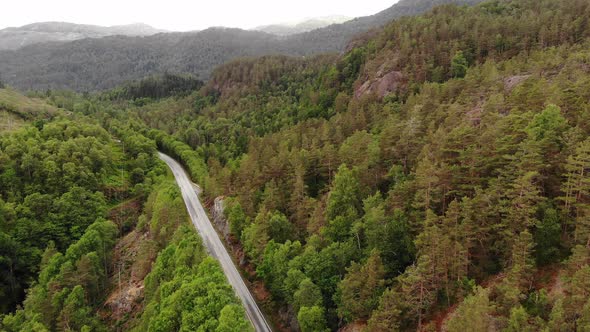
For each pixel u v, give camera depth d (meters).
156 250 79.56
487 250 47.31
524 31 133.12
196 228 100.00
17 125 160.25
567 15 131.75
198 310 51.47
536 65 92.44
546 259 43.78
